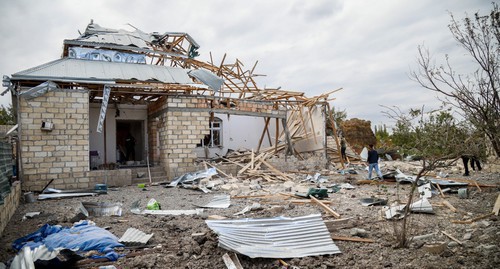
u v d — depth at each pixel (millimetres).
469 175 14258
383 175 14055
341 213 8141
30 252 4633
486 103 5219
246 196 10992
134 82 15828
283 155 19656
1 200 6168
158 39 21891
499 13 5113
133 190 13180
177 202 10328
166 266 4938
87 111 13836
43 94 13188
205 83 16969
